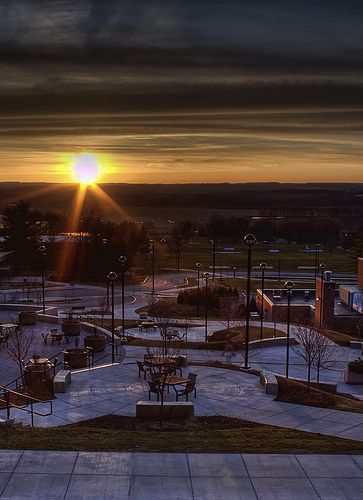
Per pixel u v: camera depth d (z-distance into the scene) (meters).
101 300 59.34
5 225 99.75
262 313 58.25
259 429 16.39
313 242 191.88
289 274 102.31
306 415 18.23
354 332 51.06
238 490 11.53
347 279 97.00
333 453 13.45
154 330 42.06
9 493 11.22
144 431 15.91
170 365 22.05
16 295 67.62
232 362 30.98
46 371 24.11
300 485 11.77
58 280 86.31
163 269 105.00
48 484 11.60
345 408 19.12
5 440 14.07
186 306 60.34
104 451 13.30
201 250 149.88
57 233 132.38
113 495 11.23
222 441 14.43
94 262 87.06
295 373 29.55
